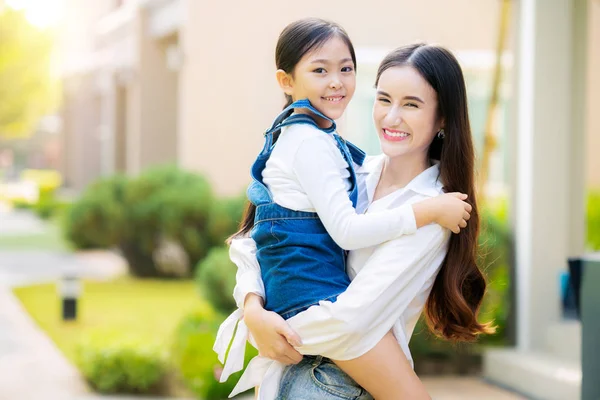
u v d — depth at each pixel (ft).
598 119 41.75
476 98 37.24
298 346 7.55
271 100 41.47
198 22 42.39
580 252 22.72
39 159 177.99
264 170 8.07
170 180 42.78
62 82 92.27
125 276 43.80
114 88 67.67
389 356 7.41
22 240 62.08
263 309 7.73
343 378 7.71
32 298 36.22
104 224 43.04
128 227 42.68
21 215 88.74
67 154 97.09
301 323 7.50
